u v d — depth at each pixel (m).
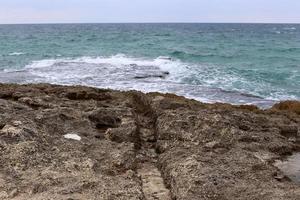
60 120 8.62
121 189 5.97
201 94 17.83
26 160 6.73
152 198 6.21
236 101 16.64
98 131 8.62
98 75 22.77
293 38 67.69
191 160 6.94
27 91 11.47
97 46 47.28
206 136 8.20
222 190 5.98
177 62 29.72
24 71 25.09
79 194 5.77
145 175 7.09
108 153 7.31
